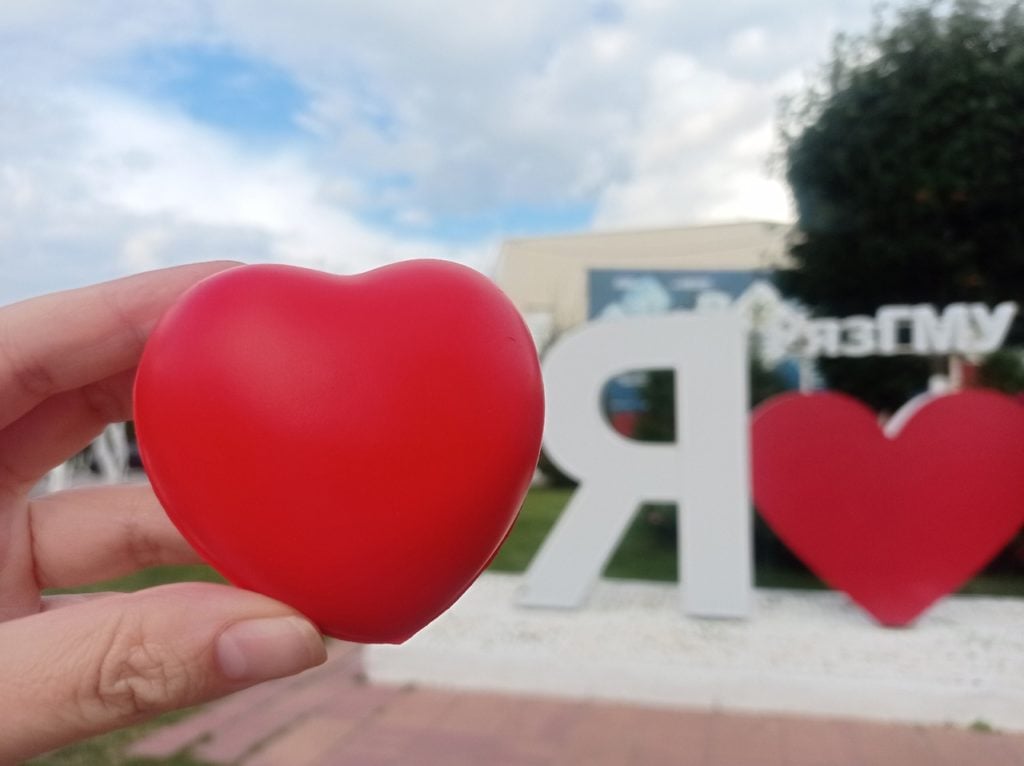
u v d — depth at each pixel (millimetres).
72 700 135
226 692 139
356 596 139
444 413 136
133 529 207
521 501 150
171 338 135
